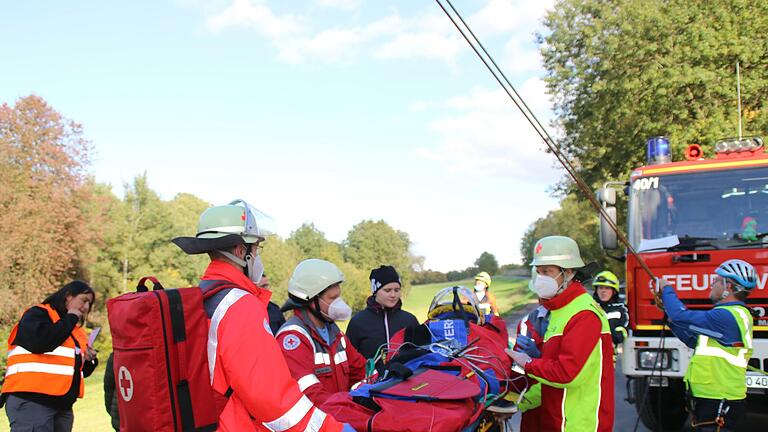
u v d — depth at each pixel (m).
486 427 3.73
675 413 7.79
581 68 24.23
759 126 20.53
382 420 2.88
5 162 37.06
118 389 2.73
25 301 34.94
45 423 5.29
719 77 21.02
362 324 5.66
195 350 2.70
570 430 4.03
